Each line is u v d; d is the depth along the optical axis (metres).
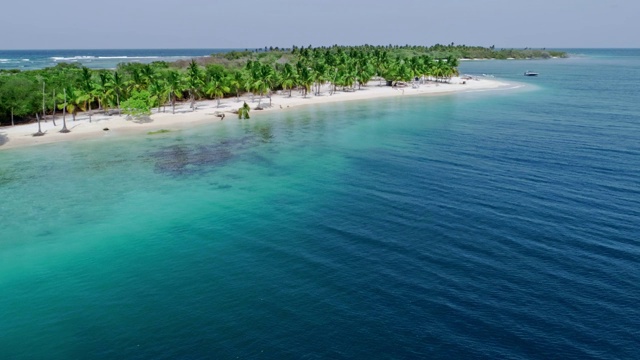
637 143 73.50
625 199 47.62
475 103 126.81
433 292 30.95
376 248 37.81
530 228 41.09
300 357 24.80
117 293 31.58
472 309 28.92
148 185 55.22
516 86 167.38
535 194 49.97
